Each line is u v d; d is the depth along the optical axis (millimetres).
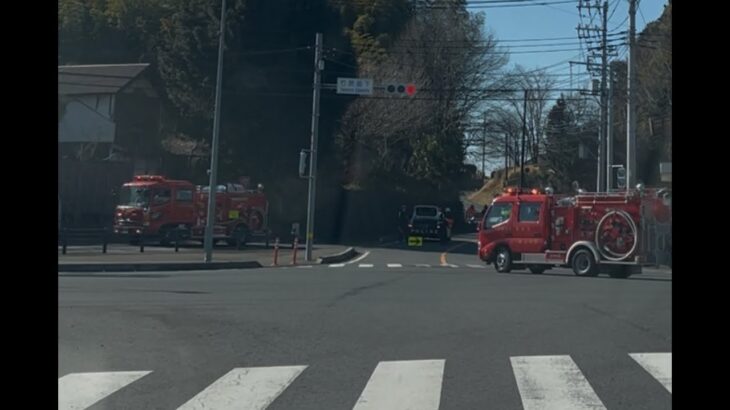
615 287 20656
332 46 52031
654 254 24781
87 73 53156
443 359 10680
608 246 25141
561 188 71750
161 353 11039
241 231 40469
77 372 9805
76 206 44781
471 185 79500
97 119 51656
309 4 51125
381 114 57656
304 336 12430
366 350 11320
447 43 61125
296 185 53250
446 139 65062
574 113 71500
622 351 11211
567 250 25781
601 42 42719
